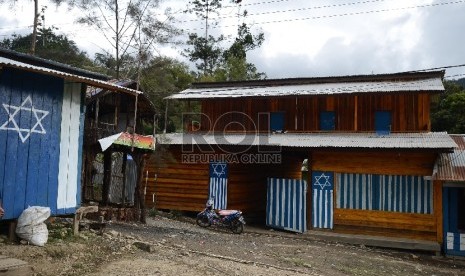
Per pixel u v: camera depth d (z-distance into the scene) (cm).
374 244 1644
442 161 1669
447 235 1587
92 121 1444
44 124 1009
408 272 1224
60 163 1057
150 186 2120
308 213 1806
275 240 1595
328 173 1802
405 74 2122
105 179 1619
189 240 1302
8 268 686
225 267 948
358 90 1964
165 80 3650
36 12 2809
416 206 1664
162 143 1967
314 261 1214
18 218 914
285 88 2280
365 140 1766
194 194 2031
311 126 2178
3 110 898
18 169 935
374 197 1728
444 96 4303
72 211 1095
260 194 2256
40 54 4256
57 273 755
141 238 1198
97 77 1284
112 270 812
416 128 1992
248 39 5338
